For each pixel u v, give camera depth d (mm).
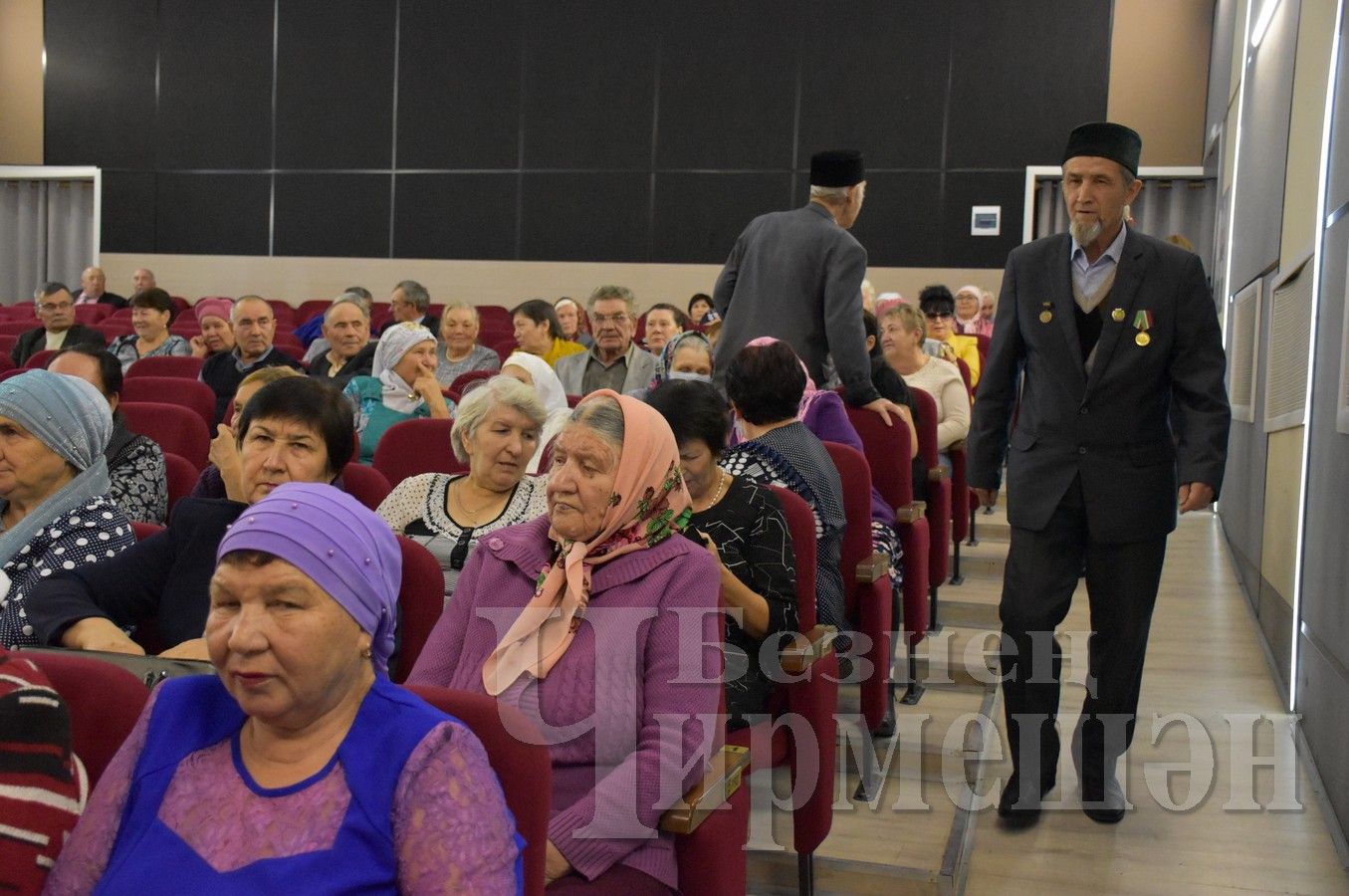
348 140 11078
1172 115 9531
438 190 10906
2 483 2322
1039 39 9719
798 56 10148
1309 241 3760
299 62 11156
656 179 10461
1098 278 2924
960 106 9883
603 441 1941
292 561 1183
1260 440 4699
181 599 2266
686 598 1930
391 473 3186
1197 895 2625
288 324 9508
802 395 3137
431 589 2100
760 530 2465
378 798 1183
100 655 1742
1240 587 5074
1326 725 3100
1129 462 2881
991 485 3088
